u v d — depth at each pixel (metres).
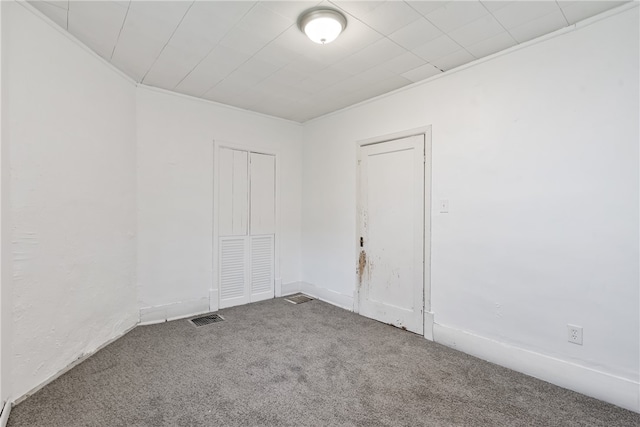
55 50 2.04
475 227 2.52
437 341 2.74
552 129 2.12
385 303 3.21
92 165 2.39
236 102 3.52
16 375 1.79
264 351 2.52
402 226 3.07
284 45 2.29
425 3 1.80
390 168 3.18
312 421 1.69
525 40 2.21
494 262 2.41
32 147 1.88
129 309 2.89
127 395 1.89
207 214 3.47
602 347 1.93
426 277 2.86
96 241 2.45
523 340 2.25
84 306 2.33
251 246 3.84
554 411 1.80
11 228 1.76
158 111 3.11
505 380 2.13
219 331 2.92
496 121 2.39
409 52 2.38
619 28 1.86
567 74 2.05
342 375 2.16
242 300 3.77
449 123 2.69
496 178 2.40
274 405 1.82
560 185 2.09
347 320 3.27
